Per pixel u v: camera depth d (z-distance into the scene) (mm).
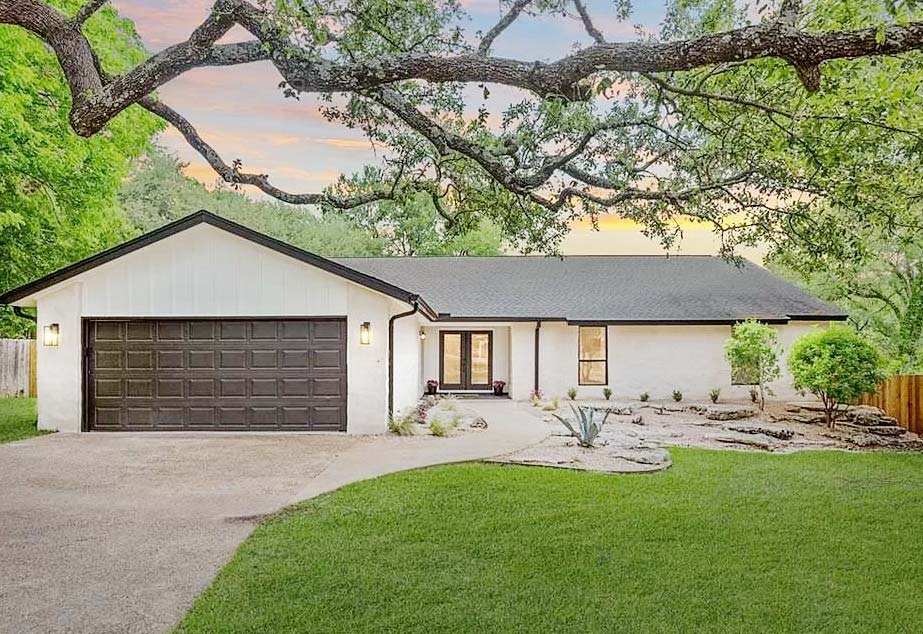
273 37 4867
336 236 37188
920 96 6438
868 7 5613
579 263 25641
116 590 5656
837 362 15922
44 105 19156
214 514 7961
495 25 5930
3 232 20266
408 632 4945
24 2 4941
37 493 9031
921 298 25453
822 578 6090
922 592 5781
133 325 14547
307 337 14438
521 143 7066
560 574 6113
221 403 14461
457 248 34719
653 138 7387
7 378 22719
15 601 5430
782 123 6930
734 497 9102
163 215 43281
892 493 9461
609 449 12383
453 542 6977
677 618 5230
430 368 23484
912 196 7535
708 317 21188
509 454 11750
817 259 7836
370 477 9945
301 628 4973
